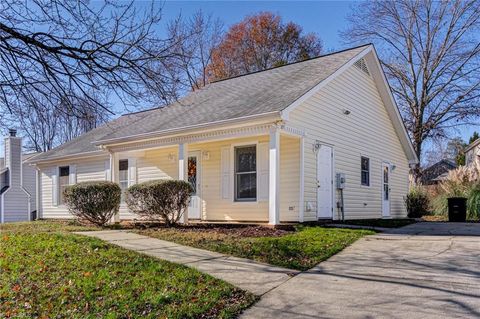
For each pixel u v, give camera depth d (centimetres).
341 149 1273
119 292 481
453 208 1428
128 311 428
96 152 1583
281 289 504
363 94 1442
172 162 1406
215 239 809
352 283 519
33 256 650
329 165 1204
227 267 602
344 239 812
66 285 508
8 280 534
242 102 1147
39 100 587
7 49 533
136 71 577
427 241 786
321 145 1168
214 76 2911
